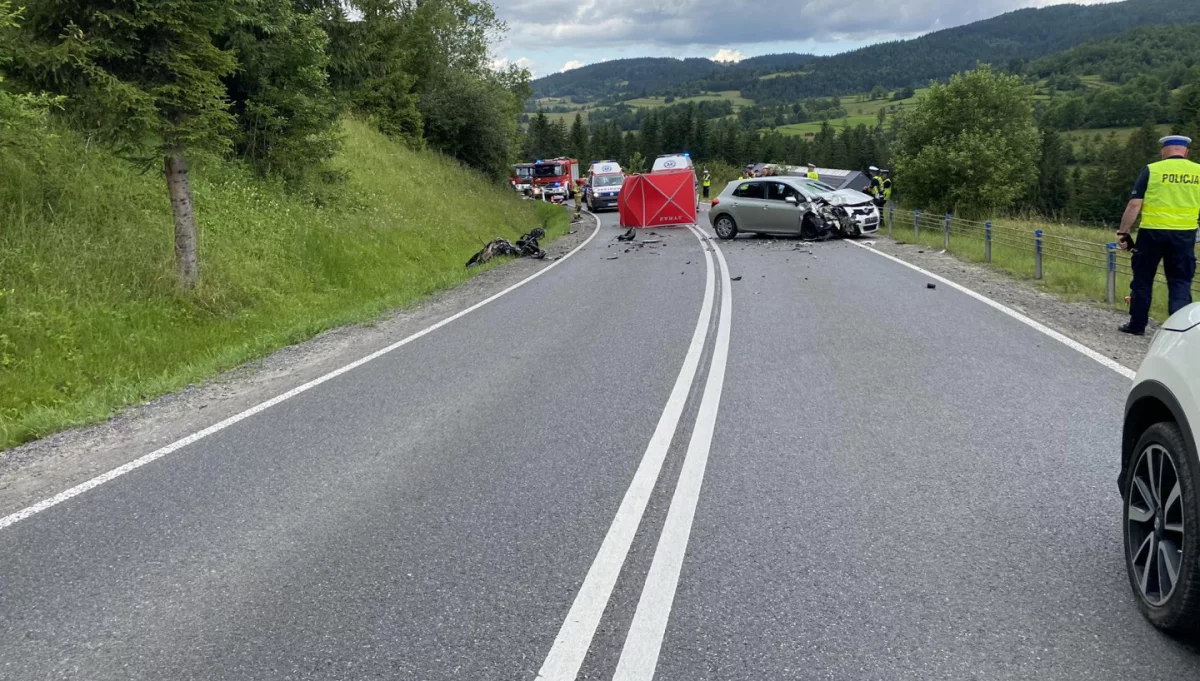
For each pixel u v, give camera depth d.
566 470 5.25
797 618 3.39
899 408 6.32
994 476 4.84
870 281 13.55
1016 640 3.16
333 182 21.08
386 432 6.25
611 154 133.62
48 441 6.48
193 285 11.71
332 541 4.31
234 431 6.45
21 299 9.52
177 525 4.60
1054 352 8.03
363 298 14.98
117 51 10.69
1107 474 4.79
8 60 11.02
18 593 3.85
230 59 11.49
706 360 8.22
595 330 10.19
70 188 11.85
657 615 3.46
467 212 28.44
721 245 21.48
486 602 3.62
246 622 3.52
